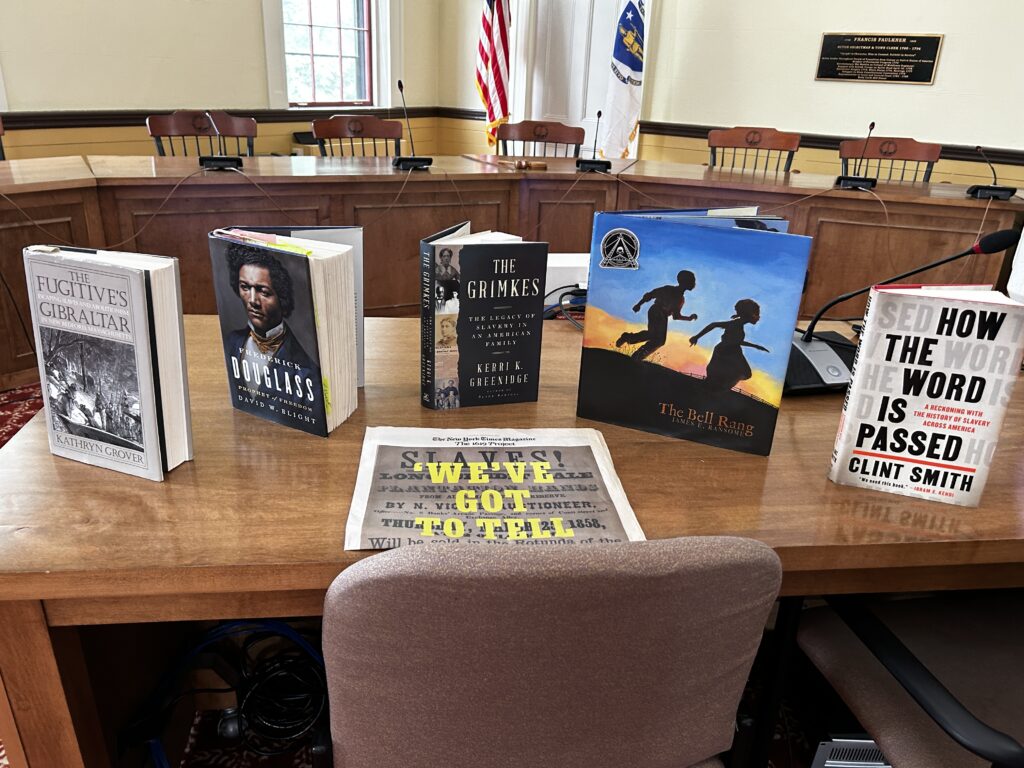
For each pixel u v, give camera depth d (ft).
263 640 4.54
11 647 2.50
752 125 15.88
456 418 3.44
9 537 2.44
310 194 9.84
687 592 1.91
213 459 3.00
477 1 17.51
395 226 10.50
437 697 2.07
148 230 9.27
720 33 15.57
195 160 10.57
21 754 2.72
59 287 2.69
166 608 2.53
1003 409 2.67
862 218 10.32
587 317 3.27
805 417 3.60
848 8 14.42
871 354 2.77
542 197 11.02
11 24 12.46
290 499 2.73
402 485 2.85
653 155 17.11
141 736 3.68
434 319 3.32
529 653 1.96
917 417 2.79
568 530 2.62
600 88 16.79
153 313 2.63
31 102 13.00
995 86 13.73
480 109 18.31
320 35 16.62
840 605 2.95
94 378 2.77
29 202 8.29
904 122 14.61
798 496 2.88
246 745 4.22
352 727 2.21
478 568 1.77
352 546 2.46
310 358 3.07
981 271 10.23
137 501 2.69
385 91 17.87
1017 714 3.03
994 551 2.65
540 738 2.20
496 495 2.81
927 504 2.86
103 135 13.94
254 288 3.05
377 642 1.94
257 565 2.36
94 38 13.39
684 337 3.14
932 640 3.42
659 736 2.30
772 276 2.91
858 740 3.92
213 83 15.07
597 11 16.30
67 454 2.96
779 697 3.48
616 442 3.28
